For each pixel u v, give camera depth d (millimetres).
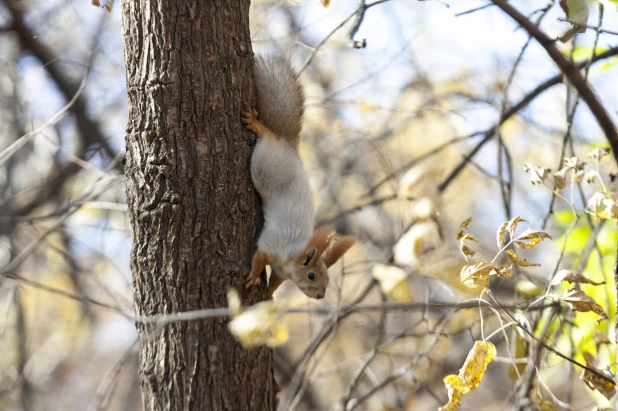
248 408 6570
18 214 13883
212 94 6660
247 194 7012
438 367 11320
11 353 13898
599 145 8945
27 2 14781
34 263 13797
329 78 14828
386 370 11953
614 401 6020
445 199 11625
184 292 6461
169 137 6512
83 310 15531
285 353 14133
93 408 6230
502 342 12781
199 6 6633
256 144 7266
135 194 6602
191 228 6504
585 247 8164
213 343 6465
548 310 8094
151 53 6559
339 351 14219
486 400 14305
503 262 9023
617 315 6121
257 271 6914
